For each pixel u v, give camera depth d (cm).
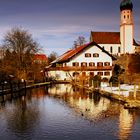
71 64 9738
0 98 5309
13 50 8762
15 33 8806
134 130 2880
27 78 8819
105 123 3162
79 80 8681
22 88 6994
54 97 5419
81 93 6016
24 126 3092
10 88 6278
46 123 3209
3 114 3747
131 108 3956
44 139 2636
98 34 12506
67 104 4500
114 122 3200
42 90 6825
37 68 9581
